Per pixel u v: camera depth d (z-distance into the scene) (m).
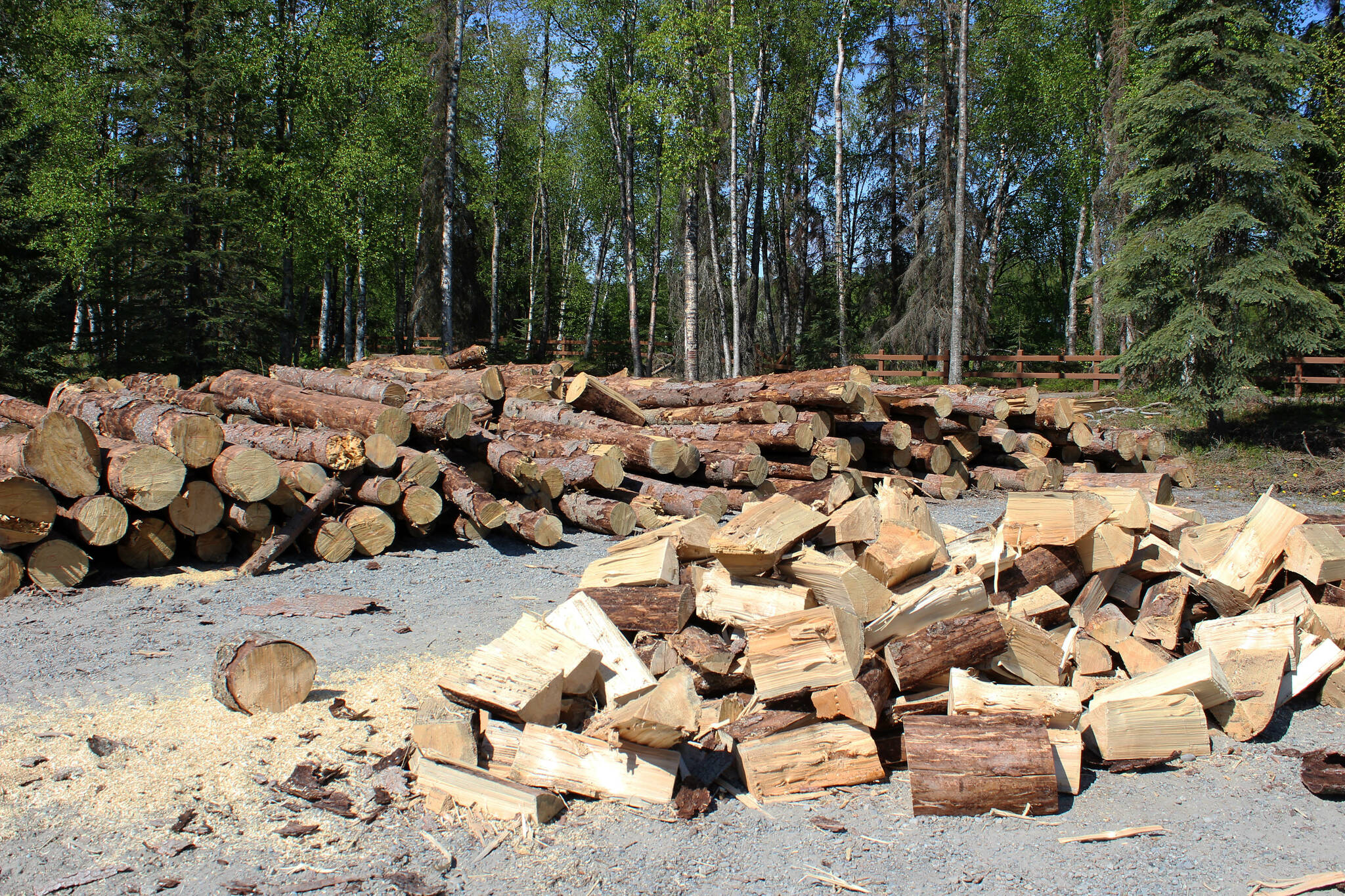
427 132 26.67
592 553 7.69
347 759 3.65
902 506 4.77
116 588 6.31
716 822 3.24
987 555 4.53
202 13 21.22
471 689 3.62
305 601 5.99
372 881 2.83
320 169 24.73
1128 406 18.27
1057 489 11.67
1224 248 14.62
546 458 8.92
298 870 2.89
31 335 17.81
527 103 32.88
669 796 3.31
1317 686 4.43
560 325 38.38
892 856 3.02
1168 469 12.39
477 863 2.95
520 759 3.46
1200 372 14.81
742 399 11.32
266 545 6.90
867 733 3.56
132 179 22.12
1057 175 31.41
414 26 26.08
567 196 37.72
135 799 3.30
